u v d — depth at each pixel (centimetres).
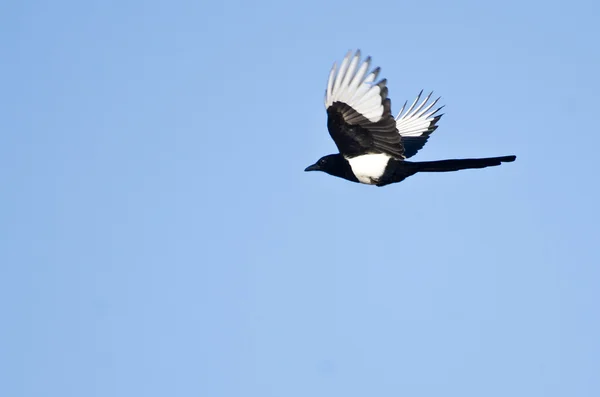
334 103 1422
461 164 1487
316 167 1571
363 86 1402
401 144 1423
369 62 1402
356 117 1420
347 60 1413
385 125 1411
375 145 1452
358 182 1563
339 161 1557
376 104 1397
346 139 1458
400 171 1486
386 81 1400
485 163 1495
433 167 1484
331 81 1420
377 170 1477
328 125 1449
